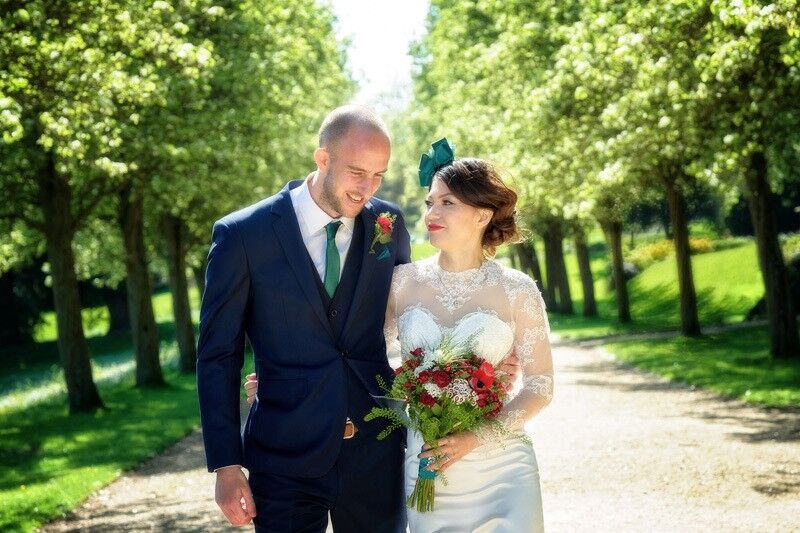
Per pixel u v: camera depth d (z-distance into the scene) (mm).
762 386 15852
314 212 4160
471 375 4051
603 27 15750
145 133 17719
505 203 4223
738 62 12414
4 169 17688
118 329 53781
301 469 4027
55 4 11430
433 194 4258
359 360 4191
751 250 42219
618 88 16859
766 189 19453
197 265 34344
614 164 16500
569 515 7898
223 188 22141
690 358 21875
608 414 14258
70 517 9258
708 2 12633
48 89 11359
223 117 19172
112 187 19812
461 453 4020
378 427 4203
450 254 4320
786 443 10859
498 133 22141
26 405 23656
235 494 3959
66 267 19266
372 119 4055
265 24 20766
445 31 31922
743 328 28703
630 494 8617
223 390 4043
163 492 10367
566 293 45156
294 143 25781
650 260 52281
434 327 4234
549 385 4211
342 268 4195
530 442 4238
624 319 37062
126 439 14766
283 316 4105
